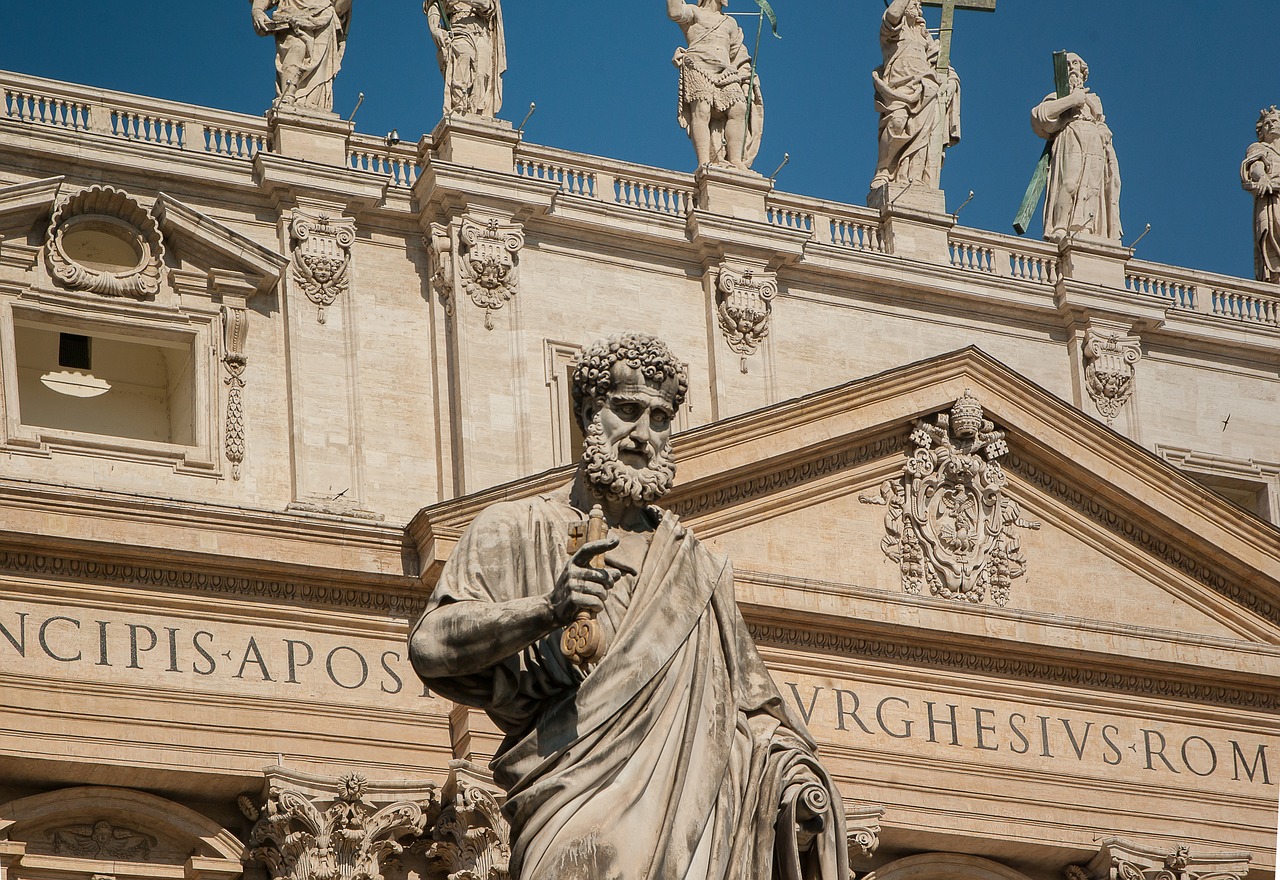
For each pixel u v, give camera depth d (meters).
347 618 55.19
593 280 61.22
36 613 52.78
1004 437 62.09
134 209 57.00
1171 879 60.75
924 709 59.78
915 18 67.50
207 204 58.44
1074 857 60.69
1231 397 68.12
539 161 61.78
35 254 56.28
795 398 58.94
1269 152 71.88
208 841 53.50
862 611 58.78
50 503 52.84
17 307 55.81
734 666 9.32
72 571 53.12
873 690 59.41
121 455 56.22
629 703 8.95
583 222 60.94
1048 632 60.69
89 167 57.34
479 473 57.91
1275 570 63.41
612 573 8.91
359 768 54.31
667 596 9.24
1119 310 66.50
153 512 53.56
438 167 59.16
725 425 57.62
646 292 61.81
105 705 52.69
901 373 60.38
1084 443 62.28
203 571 54.06
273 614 54.62
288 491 57.03
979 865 59.88
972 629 60.03
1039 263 67.44
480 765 53.97
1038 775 60.28
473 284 59.25
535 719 9.20
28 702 52.09
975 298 65.38
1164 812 61.41
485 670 9.20
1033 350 66.19
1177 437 67.06
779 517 59.81
